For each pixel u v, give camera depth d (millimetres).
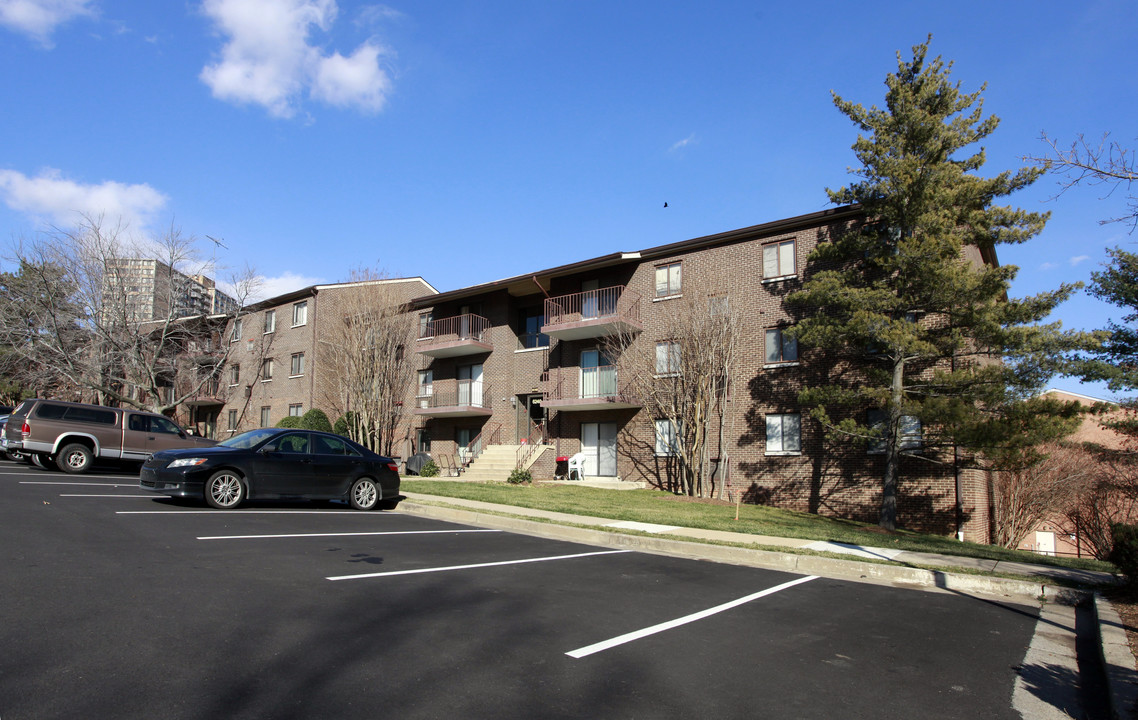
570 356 26562
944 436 15875
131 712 3797
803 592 8367
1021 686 5281
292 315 36438
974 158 16797
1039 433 14383
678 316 21594
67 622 5215
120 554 7664
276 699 4117
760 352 21781
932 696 4949
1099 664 6027
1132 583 8328
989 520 21766
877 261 17141
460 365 30734
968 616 7551
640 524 13211
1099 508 25219
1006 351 15117
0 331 29359
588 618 6461
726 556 10773
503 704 4293
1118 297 14547
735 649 5789
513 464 25984
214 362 36719
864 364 19594
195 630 5262
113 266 30688
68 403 18391
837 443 20016
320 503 14891
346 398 29828
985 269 16375
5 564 6820
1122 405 15164
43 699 3887
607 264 25250
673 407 21266
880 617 7258
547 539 11742
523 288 28656
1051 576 9305
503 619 6230
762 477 21156
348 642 5262
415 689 4441
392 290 31016
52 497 12094
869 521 19156
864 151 17000
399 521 12633
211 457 12141
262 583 6859
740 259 22641
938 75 16719
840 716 4465
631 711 4316
